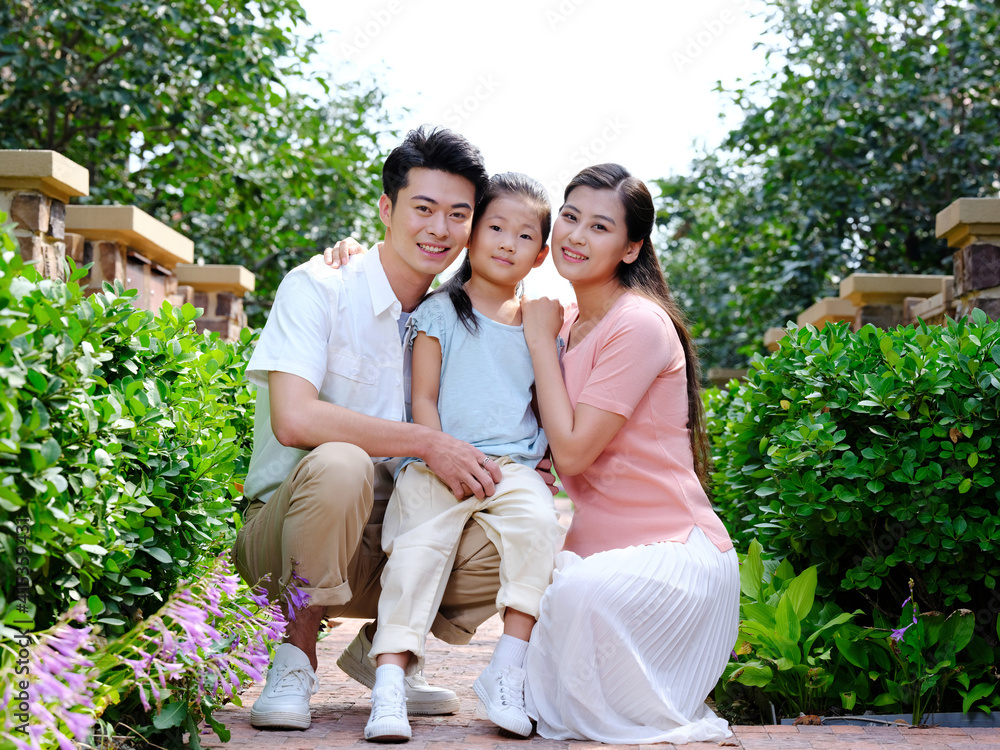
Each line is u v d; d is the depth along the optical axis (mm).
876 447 3207
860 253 9844
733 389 5613
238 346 4203
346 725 2566
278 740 2348
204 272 6809
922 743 2475
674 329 2842
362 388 2805
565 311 3141
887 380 3162
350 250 2984
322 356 2707
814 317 7008
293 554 2475
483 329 2836
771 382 3758
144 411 2166
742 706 3281
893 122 8906
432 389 2805
